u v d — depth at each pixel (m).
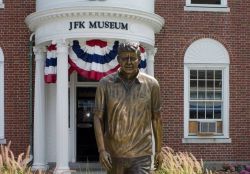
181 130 21.20
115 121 6.44
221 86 21.56
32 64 20.45
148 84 6.60
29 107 20.50
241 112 21.61
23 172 11.84
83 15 17.61
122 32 17.94
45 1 18.53
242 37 21.61
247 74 21.66
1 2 20.52
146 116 6.54
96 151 21.16
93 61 18.05
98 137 6.44
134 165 6.46
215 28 21.45
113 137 6.44
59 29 17.81
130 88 6.51
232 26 21.55
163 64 21.14
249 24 21.66
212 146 21.31
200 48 21.41
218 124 21.53
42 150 19.28
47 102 20.41
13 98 20.50
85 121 21.12
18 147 20.44
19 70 20.53
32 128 20.41
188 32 21.28
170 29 21.20
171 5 21.22
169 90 21.17
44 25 18.41
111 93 6.49
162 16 21.14
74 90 20.80
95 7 17.38
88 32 17.67
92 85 21.03
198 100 21.41
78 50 18.14
